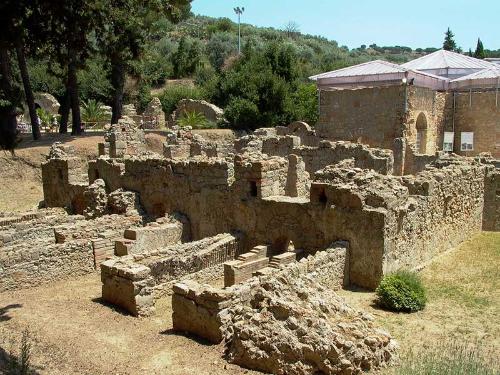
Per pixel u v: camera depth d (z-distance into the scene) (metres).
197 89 71.88
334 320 11.23
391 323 13.39
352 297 15.39
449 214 20.42
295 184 23.64
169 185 22.97
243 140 35.66
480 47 83.31
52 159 29.58
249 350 11.02
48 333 13.15
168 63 90.31
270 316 11.16
